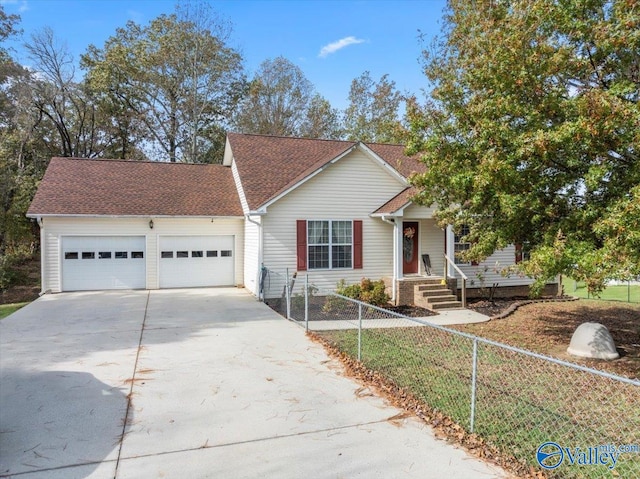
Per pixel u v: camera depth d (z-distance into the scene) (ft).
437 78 37.42
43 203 51.42
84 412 17.02
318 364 23.58
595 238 23.40
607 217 20.36
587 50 23.75
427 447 14.34
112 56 103.45
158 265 55.01
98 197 54.60
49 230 50.98
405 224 51.78
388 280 49.62
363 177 51.65
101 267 53.11
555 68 22.97
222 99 118.11
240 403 18.02
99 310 39.88
